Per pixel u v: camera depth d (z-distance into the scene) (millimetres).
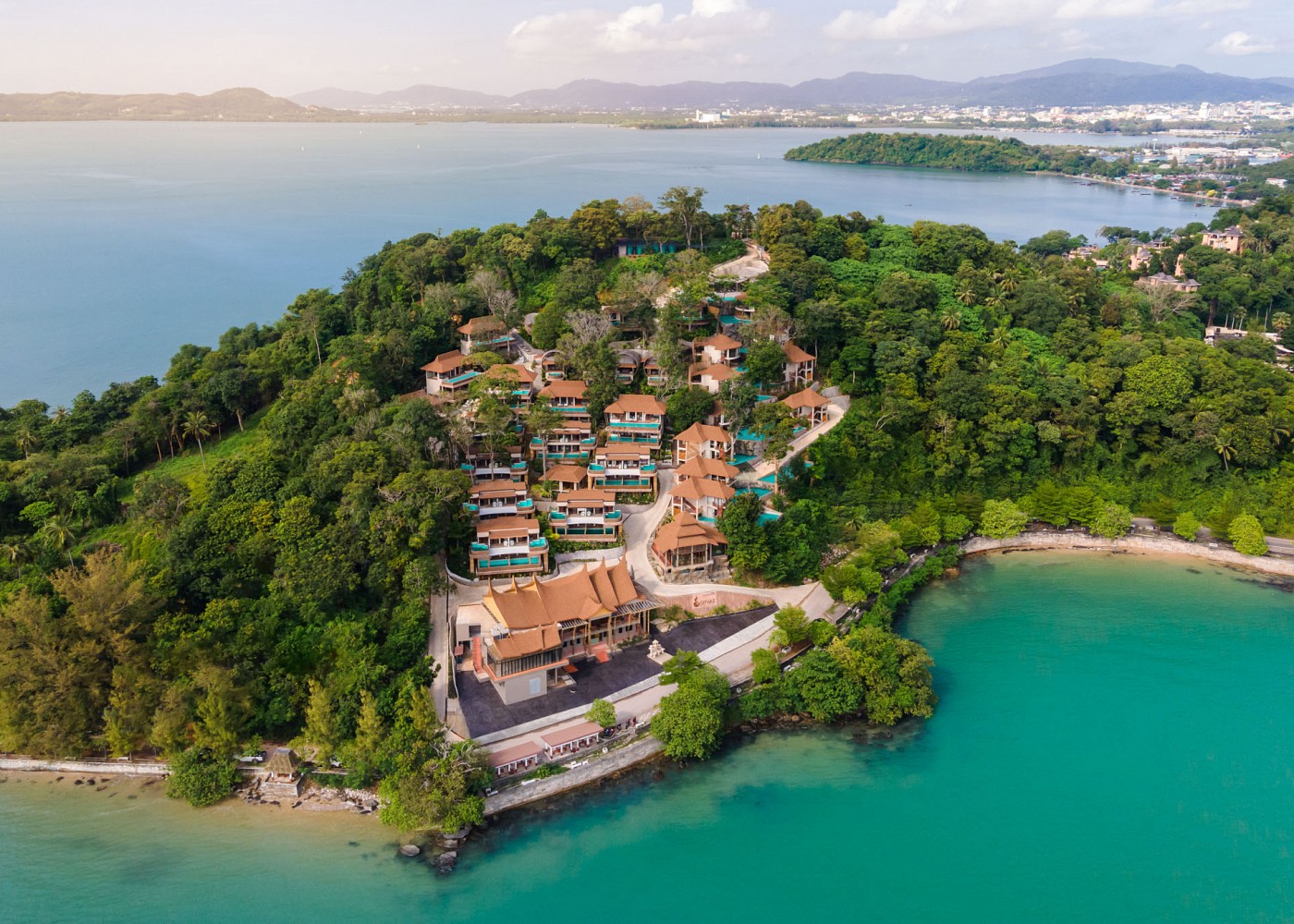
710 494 125875
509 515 122938
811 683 99375
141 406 155625
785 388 157500
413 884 77000
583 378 150000
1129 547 144125
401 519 108750
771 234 199125
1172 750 95688
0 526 123062
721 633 111875
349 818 84375
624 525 130000
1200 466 149250
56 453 150375
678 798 88125
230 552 107562
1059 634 118312
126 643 91812
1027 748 96000
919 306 173625
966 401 148500
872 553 126500
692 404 143250
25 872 77688
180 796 85562
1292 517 142500
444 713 94375
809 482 139750
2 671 88625
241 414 165625
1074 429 151625
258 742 89875
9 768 90938
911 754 95062
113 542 122688
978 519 143750
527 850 81250
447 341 164500
